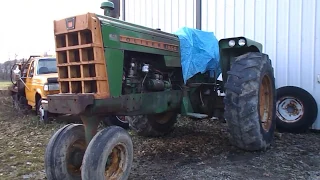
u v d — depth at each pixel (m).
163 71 3.88
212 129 5.46
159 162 3.67
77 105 2.71
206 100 4.54
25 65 8.73
